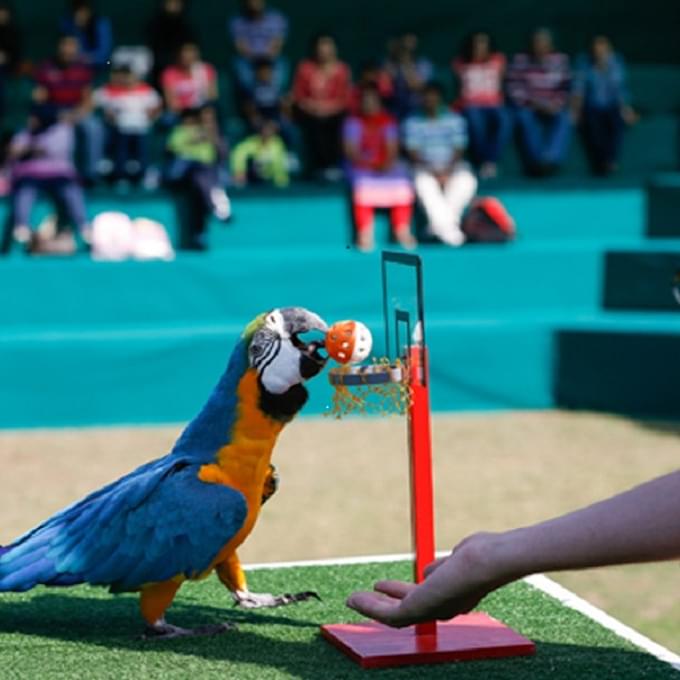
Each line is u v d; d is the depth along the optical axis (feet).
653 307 56.70
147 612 19.62
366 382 18.07
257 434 18.97
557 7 75.46
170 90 61.98
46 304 53.11
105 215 57.57
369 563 24.84
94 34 60.64
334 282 55.21
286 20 72.54
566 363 52.70
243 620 20.75
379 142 60.85
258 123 62.59
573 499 37.68
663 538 12.11
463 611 14.90
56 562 19.19
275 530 34.58
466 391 52.37
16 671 18.21
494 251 56.44
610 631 20.04
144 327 52.80
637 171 70.18
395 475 40.88
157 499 18.88
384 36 73.82
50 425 49.67
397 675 17.93
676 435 47.09
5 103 65.05
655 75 74.33
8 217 58.70
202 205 58.75
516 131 66.44
